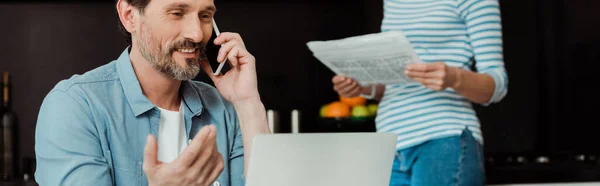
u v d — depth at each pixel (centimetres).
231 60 155
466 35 206
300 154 116
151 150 113
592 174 277
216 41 153
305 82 328
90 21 319
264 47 326
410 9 210
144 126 148
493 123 329
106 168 138
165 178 114
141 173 147
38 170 141
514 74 329
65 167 135
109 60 320
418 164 203
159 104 153
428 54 207
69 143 137
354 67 211
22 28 317
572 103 329
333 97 329
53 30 318
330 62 215
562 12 327
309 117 327
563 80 329
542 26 328
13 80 317
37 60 318
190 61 142
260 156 112
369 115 289
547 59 329
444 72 191
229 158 163
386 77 209
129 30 147
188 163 114
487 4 201
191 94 157
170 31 139
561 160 310
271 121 313
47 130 138
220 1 323
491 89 201
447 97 203
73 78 147
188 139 155
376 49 193
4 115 307
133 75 147
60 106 140
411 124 204
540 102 329
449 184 198
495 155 318
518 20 329
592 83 330
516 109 329
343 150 121
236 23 325
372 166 126
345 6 330
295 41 328
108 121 144
